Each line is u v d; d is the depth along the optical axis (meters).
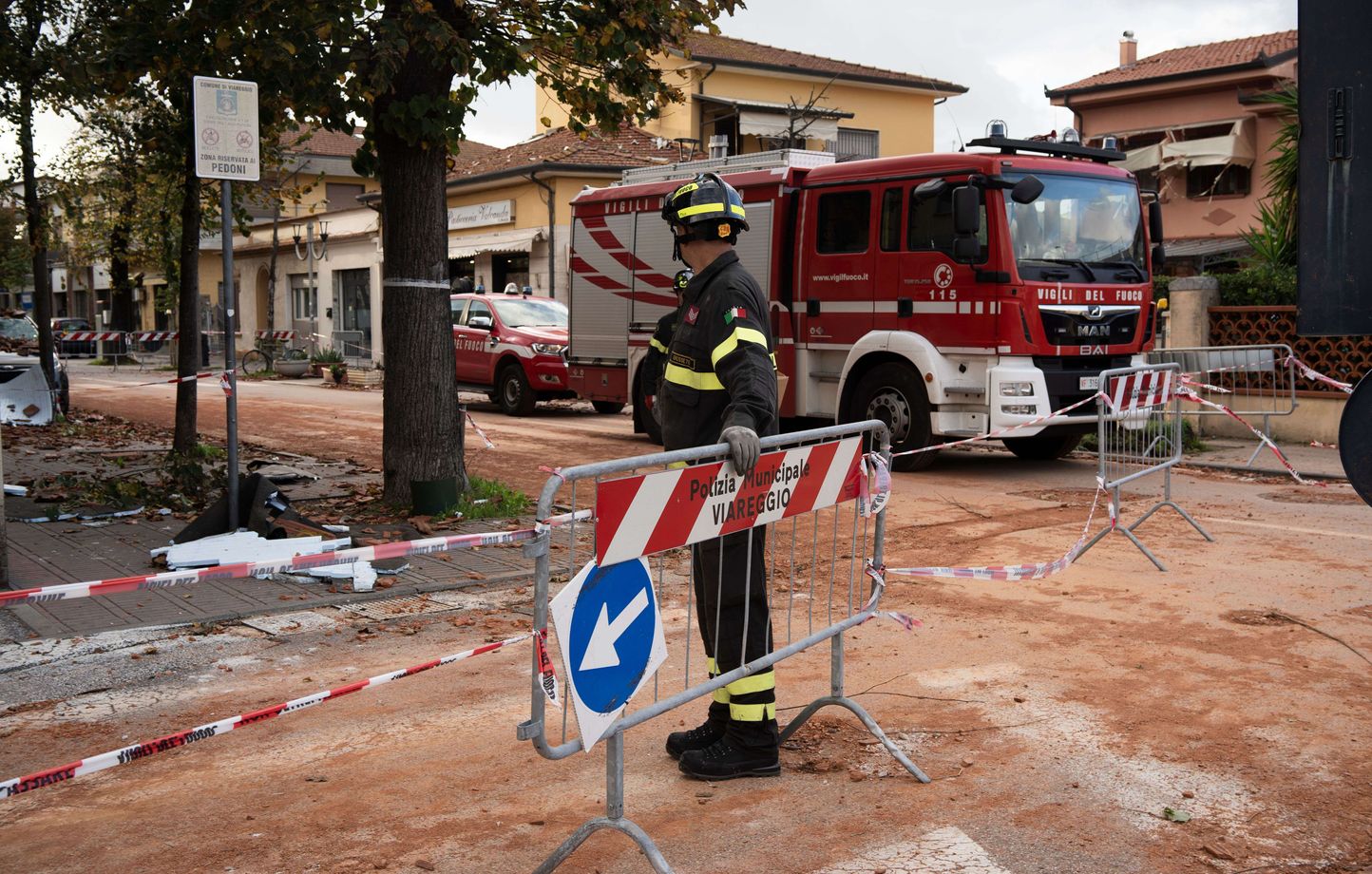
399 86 9.05
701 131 33.00
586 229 16.53
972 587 7.40
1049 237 12.12
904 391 12.65
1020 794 4.14
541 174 29.00
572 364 16.84
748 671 4.08
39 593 2.95
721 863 3.61
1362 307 3.68
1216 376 15.52
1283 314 15.22
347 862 3.62
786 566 8.01
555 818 3.95
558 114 36.34
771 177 13.76
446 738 4.73
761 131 32.66
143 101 12.05
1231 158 27.66
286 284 42.66
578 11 9.16
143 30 8.74
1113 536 9.09
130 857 3.66
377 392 26.98
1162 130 29.53
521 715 5.02
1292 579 7.54
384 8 8.67
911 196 12.50
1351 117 3.66
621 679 3.46
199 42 8.62
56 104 13.28
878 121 36.19
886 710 5.05
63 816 3.98
